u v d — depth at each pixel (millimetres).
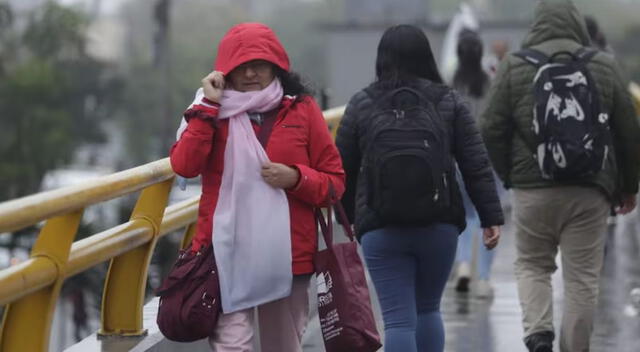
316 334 18438
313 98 11469
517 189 15500
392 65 13234
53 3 132250
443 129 12953
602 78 15023
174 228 14359
